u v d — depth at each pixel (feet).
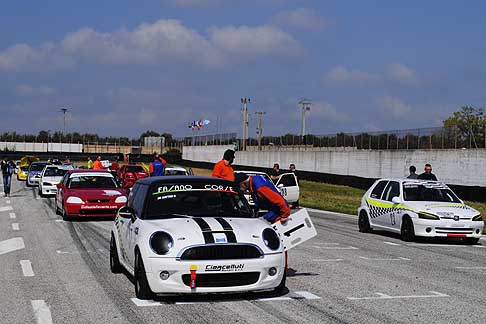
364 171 174.50
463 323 23.84
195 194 30.17
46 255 40.96
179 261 25.32
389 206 55.67
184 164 303.27
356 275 34.68
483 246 50.83
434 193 55.67
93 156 314.96
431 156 144.46
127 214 30.37
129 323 23.32
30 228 57.26
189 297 27.61
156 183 30.48
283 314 24.77
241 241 25.98
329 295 28.84
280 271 26.81
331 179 179.01
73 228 57.31
